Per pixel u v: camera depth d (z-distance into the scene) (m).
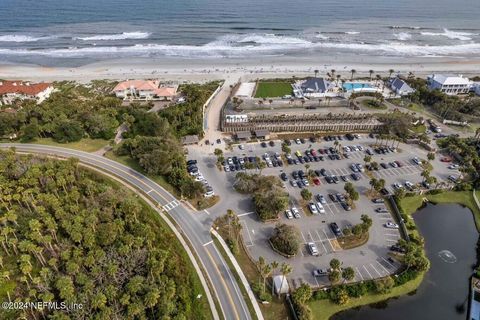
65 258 86.12
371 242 104.69
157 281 84.38
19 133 158.12
